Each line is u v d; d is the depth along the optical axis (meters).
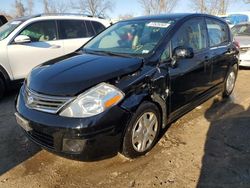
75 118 2.84
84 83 2.98
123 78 3.17
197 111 4.97
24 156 3.56
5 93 6.03
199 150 3.64
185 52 3.63
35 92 3.12
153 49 3.65
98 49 4.21
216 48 4.86
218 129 4.25
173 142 3.85
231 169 3.23
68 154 2.92
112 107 2.95
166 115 3.76
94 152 2.93
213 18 5.01
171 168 3.26
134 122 3.19
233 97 5.76
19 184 3.04
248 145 3.76
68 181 3.07
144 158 3.46
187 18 4.26
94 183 3.03
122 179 3.08
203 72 4.43
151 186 2.96
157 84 3.46
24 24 6.12
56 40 6.54
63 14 6.90
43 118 2.95
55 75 3.22
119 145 3.12
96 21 7.32
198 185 2.96
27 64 6.08
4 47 5.75
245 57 8.22
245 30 9.58
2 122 4.62
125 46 4.00
